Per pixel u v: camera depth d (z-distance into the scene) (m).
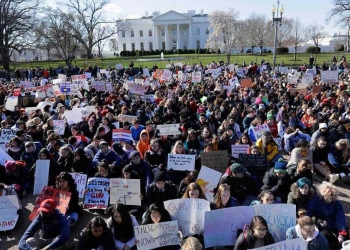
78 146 9.68
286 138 10.30
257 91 19.56
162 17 105.94
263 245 4.81
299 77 26.44
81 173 8.05
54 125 11.32
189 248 4.16
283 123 11.91
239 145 9.31
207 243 5.41
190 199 5.74
